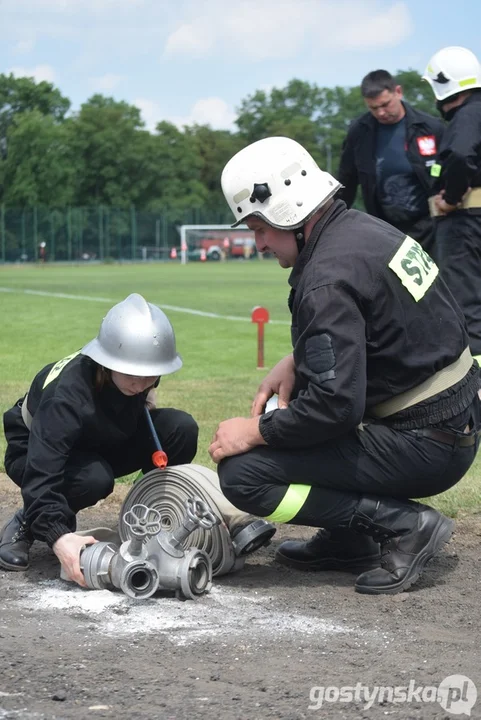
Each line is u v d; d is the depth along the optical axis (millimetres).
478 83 6879
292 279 3957
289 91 107312
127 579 3715
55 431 3869
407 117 7227
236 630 3488
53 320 17562
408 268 3760
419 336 3766
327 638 3416
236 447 3869
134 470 4516
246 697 2857
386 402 3846
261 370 10852
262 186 3828
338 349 3650
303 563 4316
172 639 3383
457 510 5184
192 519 3754
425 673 3074
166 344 3908
